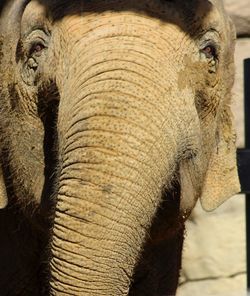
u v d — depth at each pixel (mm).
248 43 6926
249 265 6824
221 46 4855
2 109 4949
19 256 5383
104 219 4156
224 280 7035
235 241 7043
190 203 4930
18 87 4832
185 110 4512
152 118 4277
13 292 5422
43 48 4703
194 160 4734
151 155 4258
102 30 4414
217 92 4914
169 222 5008
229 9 6906
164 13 4555
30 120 4832
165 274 5480
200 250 7008
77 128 4242
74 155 4215
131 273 4262
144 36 4406
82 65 4355
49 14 4664
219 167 5199
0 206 5078
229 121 5184
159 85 4340
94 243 4152
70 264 4160
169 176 4398
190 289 7020
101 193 4160
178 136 4445
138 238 4246
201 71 4738
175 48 4504
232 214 7004
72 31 4504
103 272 4160
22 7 4871
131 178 4191
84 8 4551
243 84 6805
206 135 4965
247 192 6633
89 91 4273
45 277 5320
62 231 4176
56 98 4645
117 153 4188
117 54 4328
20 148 4910
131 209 4195
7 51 4914
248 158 6617
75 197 4168
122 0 4523
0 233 5402
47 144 4820
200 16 4688
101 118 4219
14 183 5039
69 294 4172
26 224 5289
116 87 4266
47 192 4852
